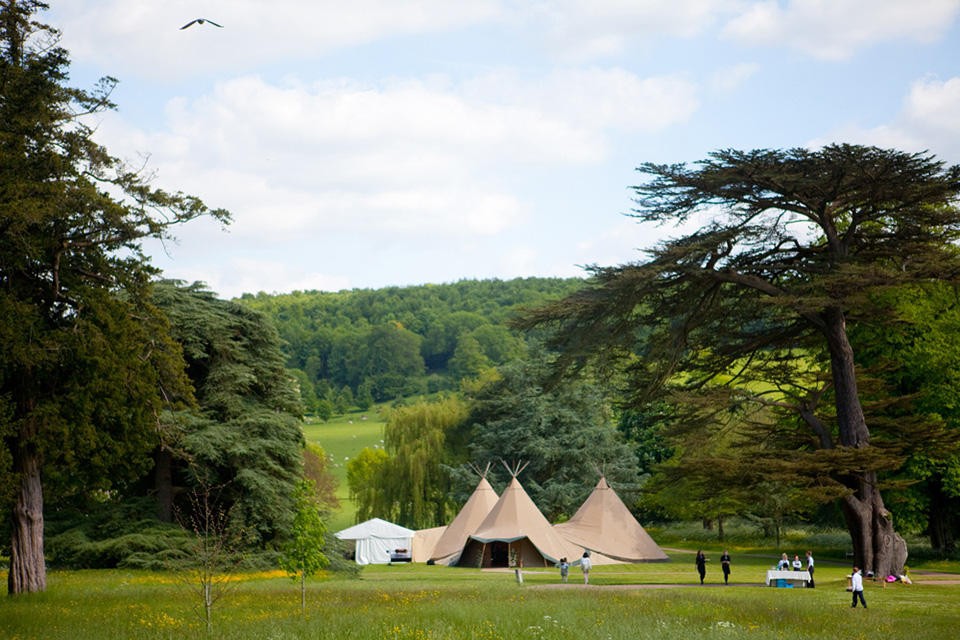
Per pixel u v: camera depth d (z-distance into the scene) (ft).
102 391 74.95
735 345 110.73
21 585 76.38
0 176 69.46
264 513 118.62
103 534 113.60
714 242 95.09
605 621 53.47
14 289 73.67
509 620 52.54
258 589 81.76
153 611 59.06
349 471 291.17
